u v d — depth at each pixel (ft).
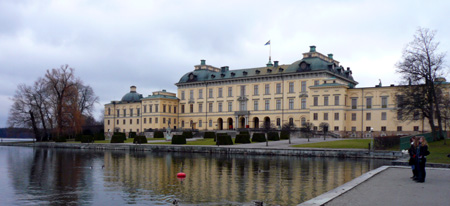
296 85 319.27
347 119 291.79
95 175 108.88
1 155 195.31
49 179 101.86
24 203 71.10
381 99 279.08
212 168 122.72
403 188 60.34
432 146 165.78
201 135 329.11
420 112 194.18
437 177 74.08
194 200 71.15
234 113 354.13
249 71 358.84
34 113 304.09
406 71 188.44
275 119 329.93
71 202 71.67
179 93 401.70
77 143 273.54
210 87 375.66
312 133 270.46
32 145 295.48
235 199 71.56
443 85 218.38
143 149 225.15
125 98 446.19
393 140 181.57
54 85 294.05
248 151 183.52
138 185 89.66
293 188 82.74
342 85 282.56
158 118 384.06
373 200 50.14
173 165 133.90
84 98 350.64
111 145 242.37
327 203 48.19
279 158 160.66
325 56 336.70
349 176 101.30
